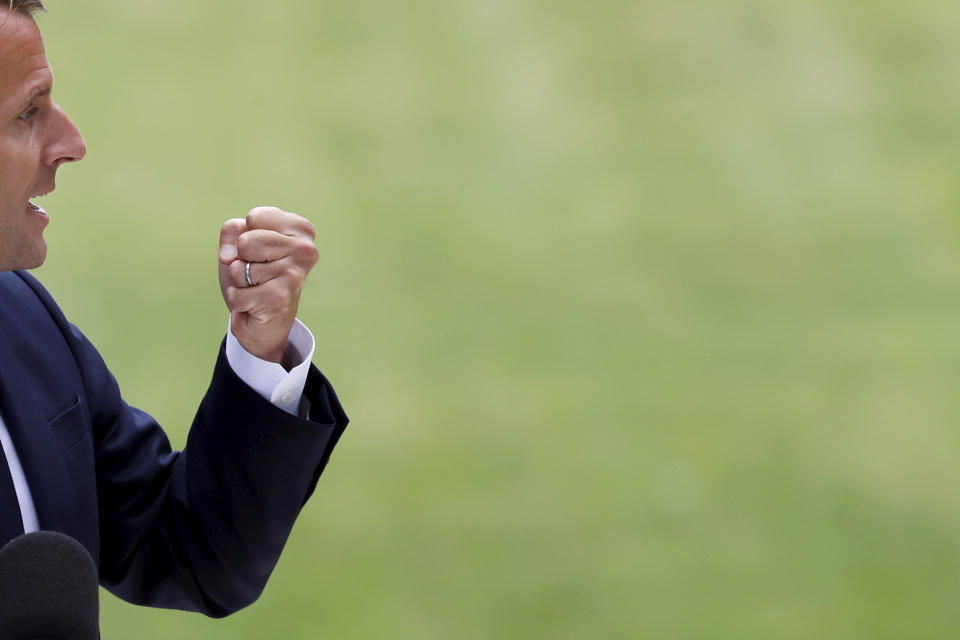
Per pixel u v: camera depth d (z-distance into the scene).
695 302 22.39
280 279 3.72
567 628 14.42
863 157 26.75
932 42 30.59
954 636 14.28
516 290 22.75
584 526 16.38
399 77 29.66
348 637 14.20
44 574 2.64
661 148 27.53
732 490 17.16
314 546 15.81
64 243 22.95
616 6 32.28
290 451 3.81
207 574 4.03
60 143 3.44
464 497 16.97
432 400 19.41
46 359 3.91
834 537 16.14
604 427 18.66
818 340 21.11
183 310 21.28
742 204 25.50
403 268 23.33
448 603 14.83
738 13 31.97
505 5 32.44
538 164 26.94
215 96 28.52
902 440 18.31
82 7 31.33
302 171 26.33
